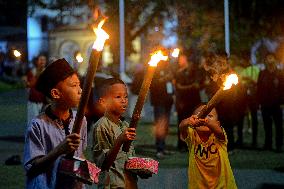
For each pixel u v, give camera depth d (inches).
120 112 181.2
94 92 456.1
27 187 135.1
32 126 135.9
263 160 418.6
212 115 224.7
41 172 132.9
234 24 685.9
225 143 226.7
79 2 716.7
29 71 457.1
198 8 685.3
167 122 440.8
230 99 423.5
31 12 787.4
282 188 327.3
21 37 1332.4
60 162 130.0
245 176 359.9
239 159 423.5
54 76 136.3
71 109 141.3
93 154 177.2
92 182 127.1
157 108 438.3
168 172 373.7
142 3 685.9
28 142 135.4
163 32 692.7
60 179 133.9
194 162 227.5
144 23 711.7
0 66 1290.6
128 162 175.6
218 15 682.8
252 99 481.4
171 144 509.4
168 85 545.0
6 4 1268.5
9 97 1015.0
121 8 637.9
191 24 681.0
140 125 652.7
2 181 349.7
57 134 136.6
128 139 157.9
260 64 682.8
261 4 695.1
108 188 175.0
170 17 695.7
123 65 645.3
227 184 224.4
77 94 137.6
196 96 452.4
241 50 673.6
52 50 1266.0
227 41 601.3
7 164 406.3
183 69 451.5
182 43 680.4
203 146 225.6
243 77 517.0
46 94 138.0
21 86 1181.1
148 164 174.2
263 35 693.9
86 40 1218.6
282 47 668.7
